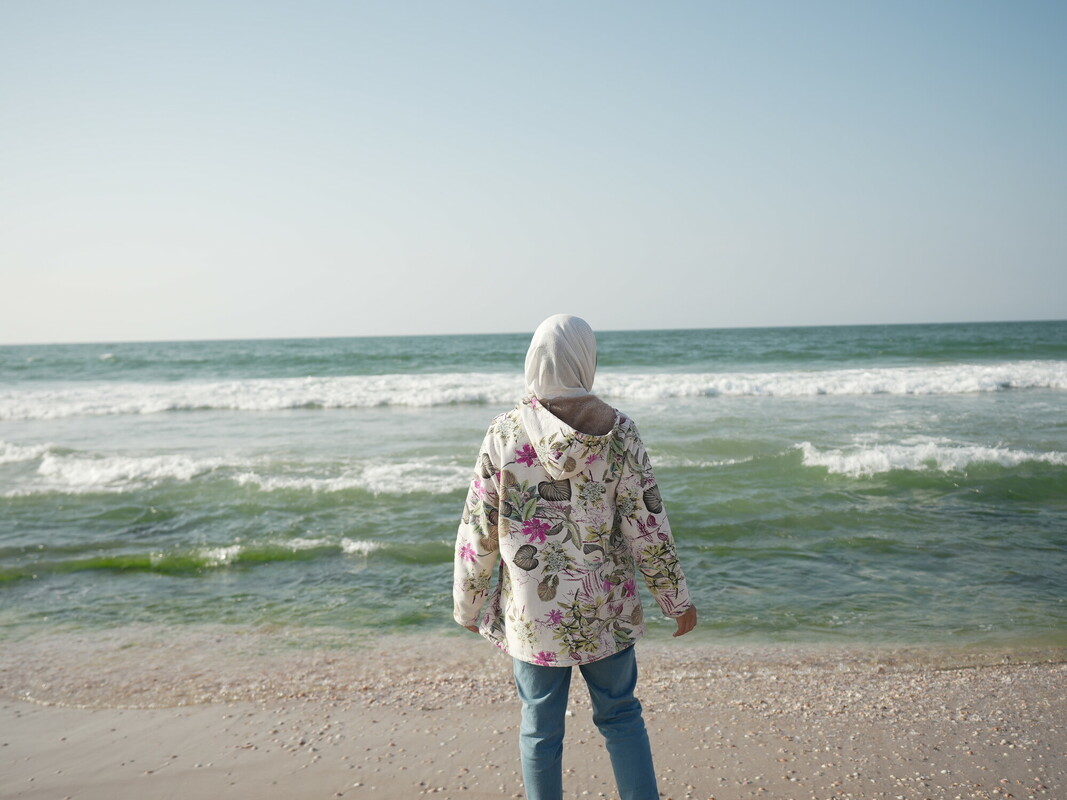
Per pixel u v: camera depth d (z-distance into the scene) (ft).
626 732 5.99
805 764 8.58
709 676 11.93
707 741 9.30
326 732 9.99
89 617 15.40
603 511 5.79
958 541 19.71
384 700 11.16
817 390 57.21
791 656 12.83
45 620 15.24
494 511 5.86
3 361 125.39
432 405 55.01
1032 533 20.36
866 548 19.22
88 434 41.45
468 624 6.23
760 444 32.91
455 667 12.68
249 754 9.34
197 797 8.25
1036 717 9.77
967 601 15.49
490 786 8.34
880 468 27.32
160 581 17.72
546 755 5.82
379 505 23.99
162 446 36.73
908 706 10.33
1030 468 27.17
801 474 27.17
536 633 5.71
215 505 24.25
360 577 17.84
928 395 54.95
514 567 5.77
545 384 5.65
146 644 13.88
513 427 5.77
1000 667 12.01
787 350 114.21
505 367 97.86
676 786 8.13
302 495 25.23
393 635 14.37
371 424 43.98
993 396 53.47
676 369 85.46
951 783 8.00
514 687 11.68
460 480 27.02
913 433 36.24
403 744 9.53
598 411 5.65
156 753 9.43
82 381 87.15
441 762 8.98
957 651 12.88
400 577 17.83
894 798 7.72
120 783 8.64
